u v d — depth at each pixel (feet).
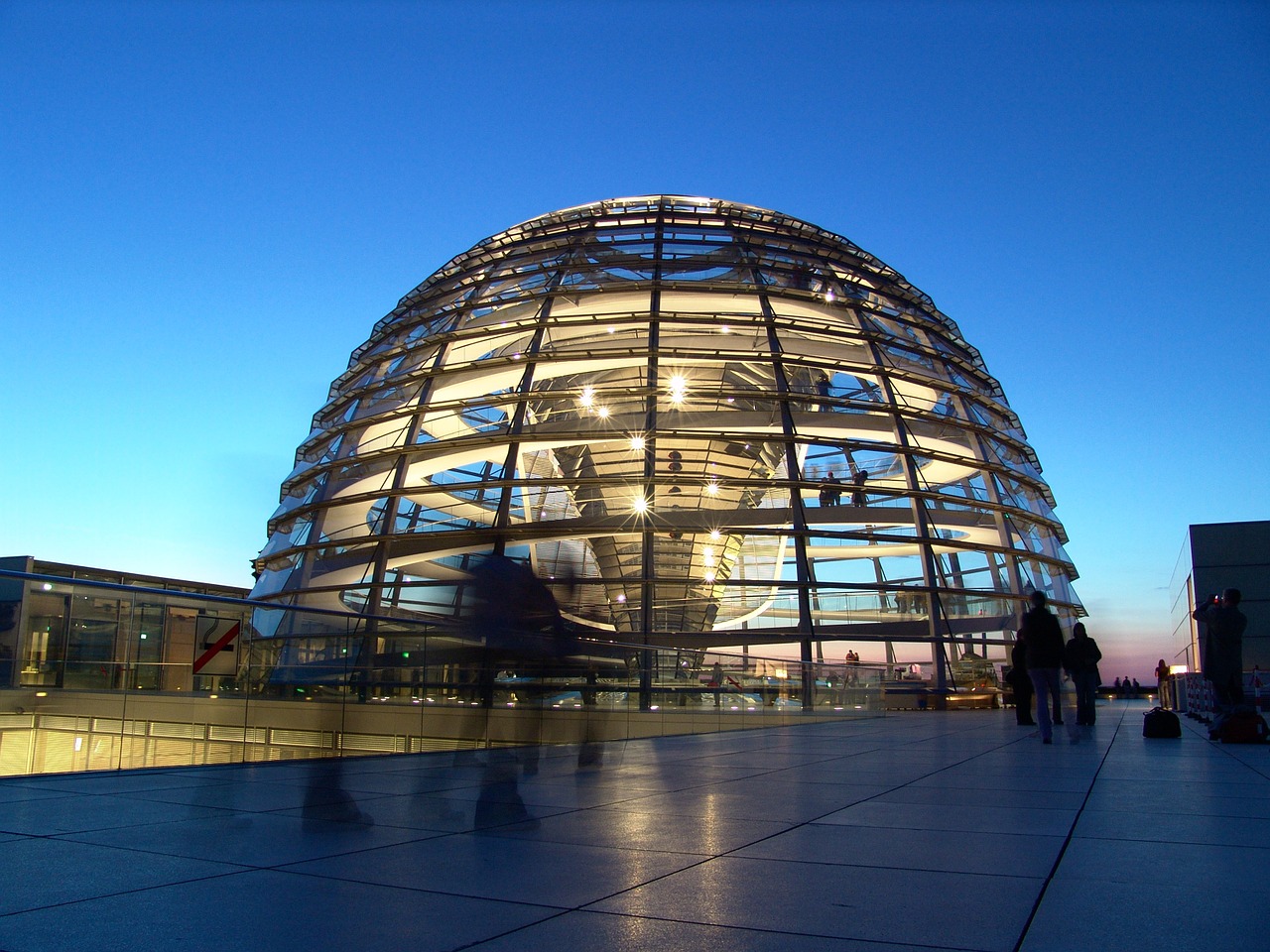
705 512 98.63
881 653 98.84
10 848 18.69
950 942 12.59
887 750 44.80
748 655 74.69
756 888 15.62
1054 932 13.02
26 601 35.40
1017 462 120.06
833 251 132.46
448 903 14.55
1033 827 21.54
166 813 23.18
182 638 39.11
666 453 102.99
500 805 24.25
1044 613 49.01
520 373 109.29
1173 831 20.98
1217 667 51.03
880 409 108.78
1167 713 51.52
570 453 106.42
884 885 15.83
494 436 101.91
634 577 95.76
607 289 115.44
